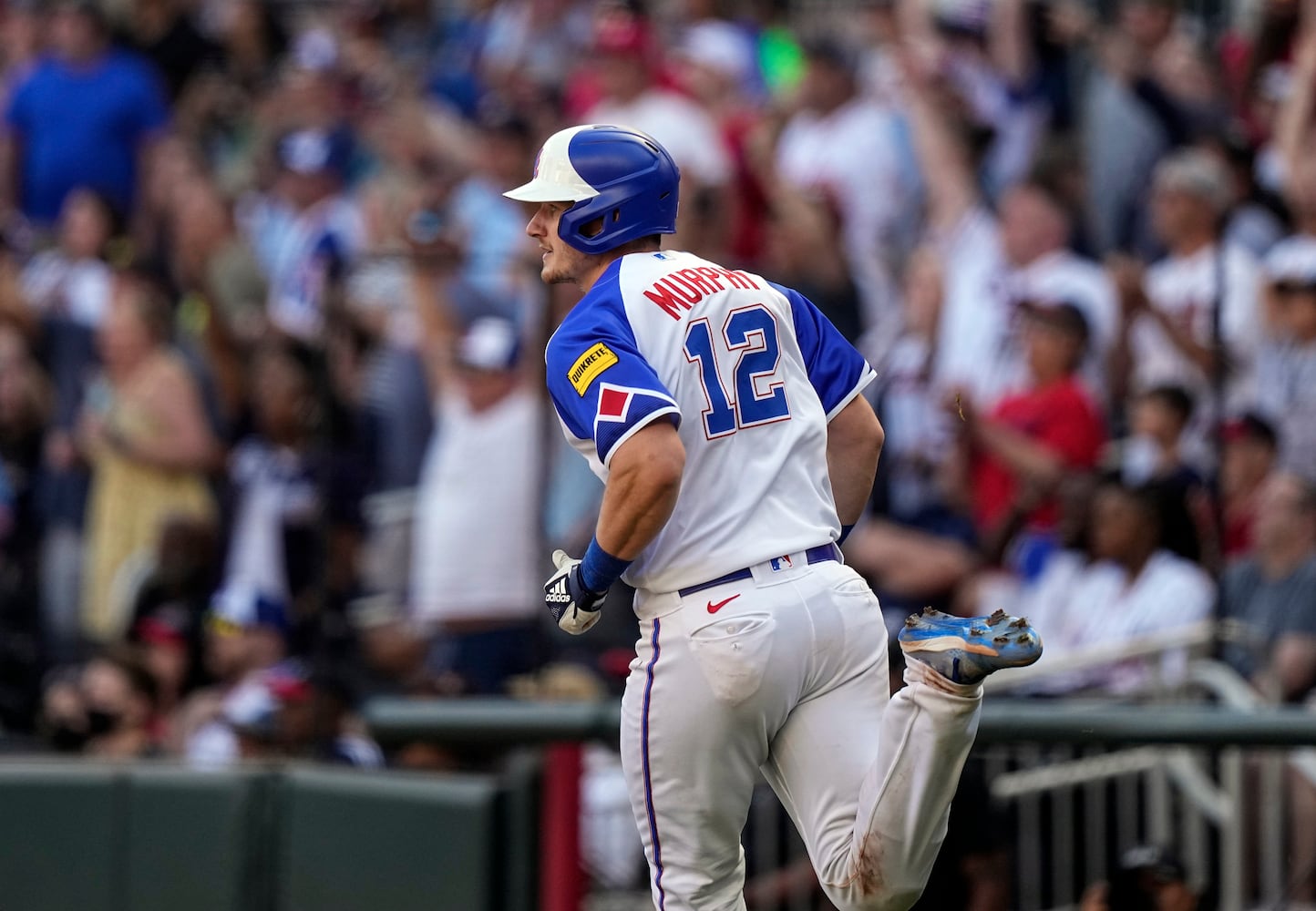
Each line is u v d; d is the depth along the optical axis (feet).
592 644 82.43
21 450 103.30
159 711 88.22
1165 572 75.77
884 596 83.66
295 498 91.50
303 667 84.74
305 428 92.43
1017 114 103.04
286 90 120.57
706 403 42.80
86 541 100.63
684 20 116.16
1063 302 86.02
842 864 42.32
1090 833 67.72
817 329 45.73
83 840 68.80
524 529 82.12
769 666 41.75
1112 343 89.30
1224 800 66.08
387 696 81.82
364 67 122.01
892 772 40.47
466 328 86.48
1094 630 76.64
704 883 43.37
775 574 42.37
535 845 63.82
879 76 107.04
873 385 89.97
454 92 122.21
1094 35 102.12
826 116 104.47
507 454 82.07
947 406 86.33
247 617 87.61
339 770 67.15
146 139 120.78
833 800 42.63
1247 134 91.97
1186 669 69.15
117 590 97.71
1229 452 80.59
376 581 88.07
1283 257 85.46
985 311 91.61
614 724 62.08
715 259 92.94
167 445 98.43
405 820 64.95
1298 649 72.90
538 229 45.14
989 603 82.74
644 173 43.88
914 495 87.35
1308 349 83.20
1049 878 67.15
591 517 81.97
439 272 87.56
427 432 88.22
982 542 85.46
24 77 122.83
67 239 111.14
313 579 85.15
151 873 68.18
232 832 67.36
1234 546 80.07
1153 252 93.76
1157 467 80.74
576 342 42.34
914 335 91.30
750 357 43.60
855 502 46.32
